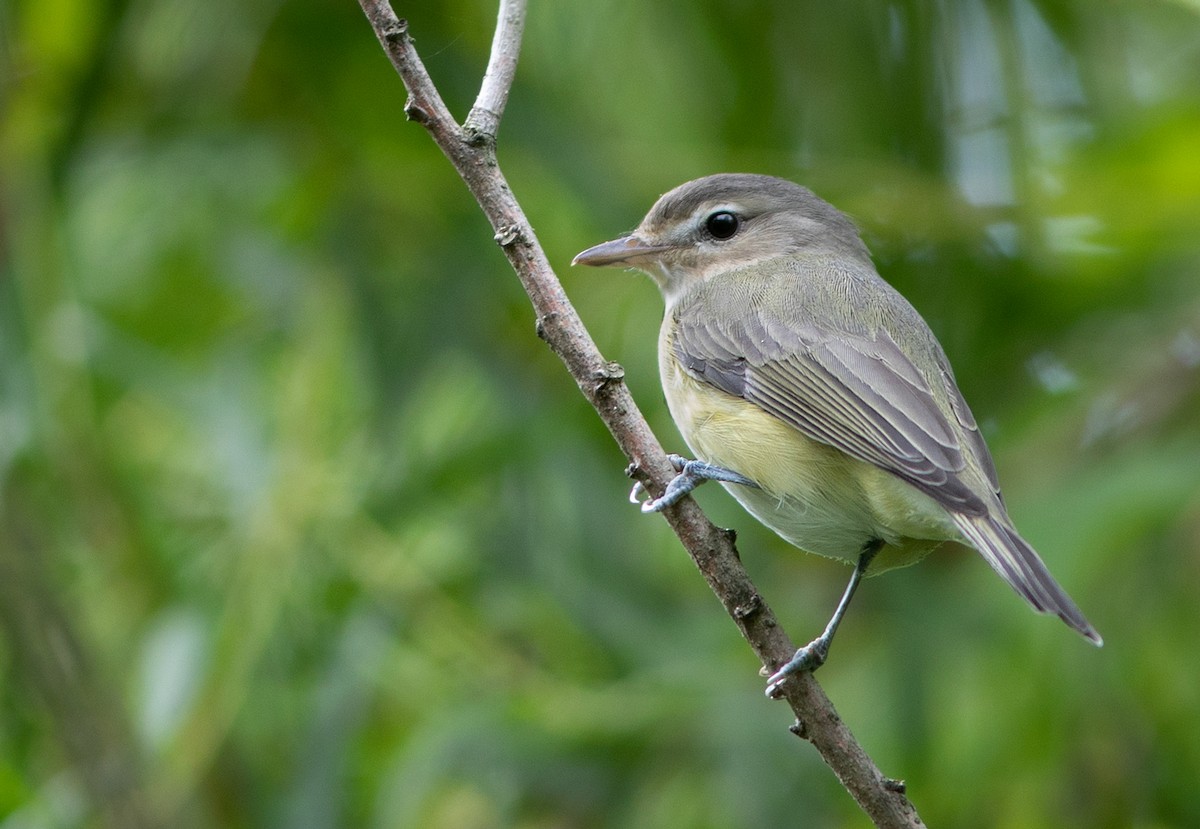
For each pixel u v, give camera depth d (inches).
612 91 518.6
